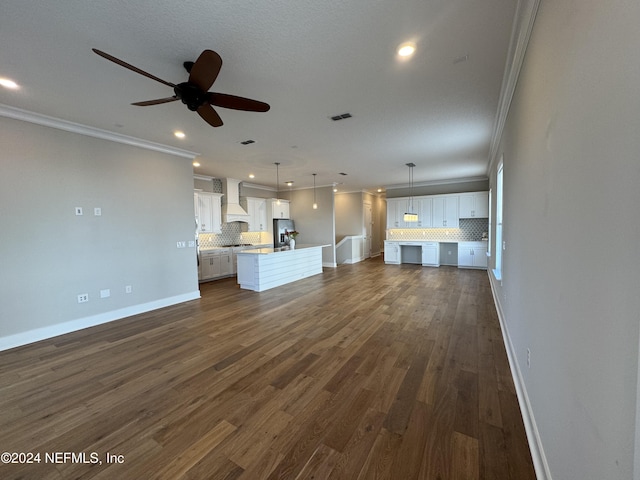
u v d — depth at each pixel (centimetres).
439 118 354
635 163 66
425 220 860
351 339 324
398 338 325
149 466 157
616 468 74
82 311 375
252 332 350
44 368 267
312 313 421
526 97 199
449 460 157
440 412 197
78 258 372
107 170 401
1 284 312
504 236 331
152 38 203
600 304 85
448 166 637
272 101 303
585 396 95
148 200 450
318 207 926
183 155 500
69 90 274
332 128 386
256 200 854
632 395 66
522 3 171
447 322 373
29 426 189
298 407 205
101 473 152
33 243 334
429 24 191
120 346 315
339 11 179
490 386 227
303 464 157
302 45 213
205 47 215
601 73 85
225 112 330
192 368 263
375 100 304
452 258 870
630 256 68
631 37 68
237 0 169
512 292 262
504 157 338
